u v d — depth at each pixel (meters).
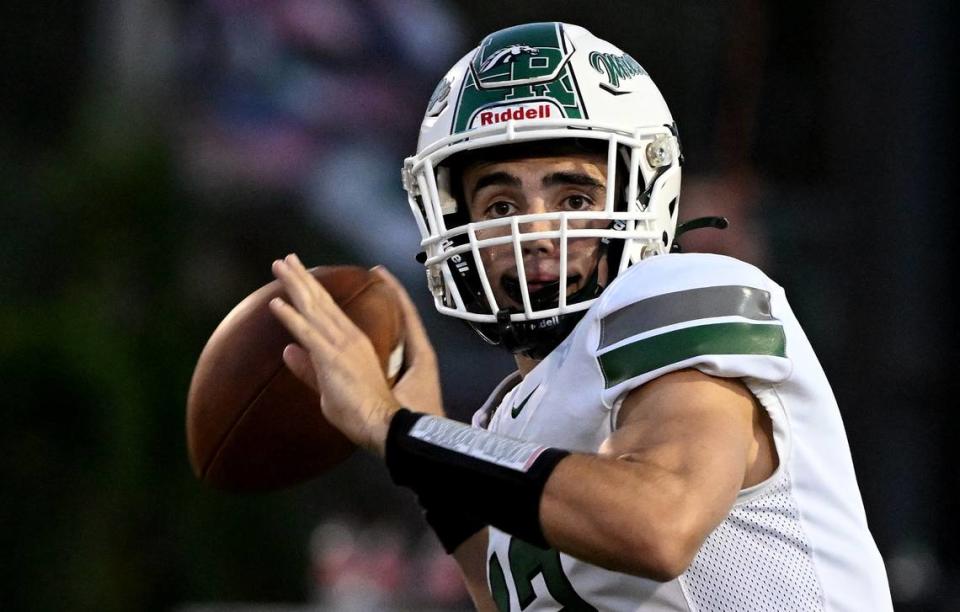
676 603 7.50
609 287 7.74
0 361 17.45
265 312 9.02
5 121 35.34
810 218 25.02
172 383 18.89
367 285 9.09
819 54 25.28
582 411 7.56
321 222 31.42
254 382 8.85
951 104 17.31
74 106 35.34
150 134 21.78
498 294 8.58
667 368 7.20
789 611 7.41
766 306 7.45
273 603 19.38
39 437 17.52
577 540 6.60
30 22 36.00
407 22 33.12
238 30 31.91
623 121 8.48
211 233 29.73
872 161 17.45
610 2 31.75
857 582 7.53
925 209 17.25
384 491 26.84
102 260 20.38
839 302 21.34
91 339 18.06
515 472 6.82
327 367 7.65
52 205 21.56
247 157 31.14
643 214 8.45
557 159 8.47
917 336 17.06
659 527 6.40
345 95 32.53
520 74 8.48
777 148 25.75
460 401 28.91
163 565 18.33
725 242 22.08
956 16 17.31
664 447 6.73
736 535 7.43
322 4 32.56
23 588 17.25
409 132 32.94
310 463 9.09
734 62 23.91
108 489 17.81
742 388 7.30
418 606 22.42
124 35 31.20
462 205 8.98
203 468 9.09
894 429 16.89
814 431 7.48
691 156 29.06
